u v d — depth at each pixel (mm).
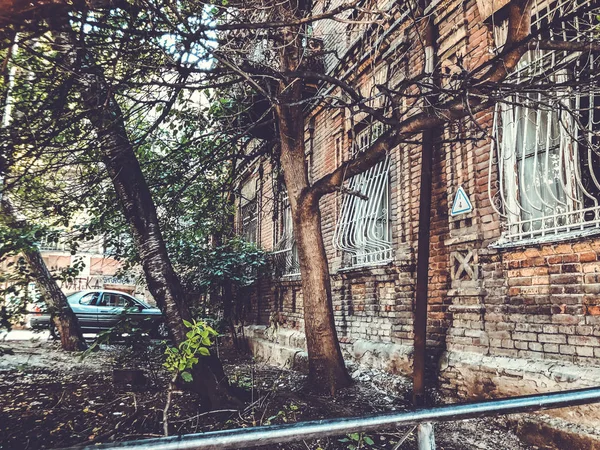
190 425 4141
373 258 7039
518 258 4375
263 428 1004
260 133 8633
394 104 4008
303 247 5566
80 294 13555
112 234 8492
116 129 4816
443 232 5492
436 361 5184
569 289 3865
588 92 3547
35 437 3836
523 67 4516
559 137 4266
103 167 5832
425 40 5871
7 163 4004
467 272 4984
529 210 4531
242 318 12195
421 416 1135
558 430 3645
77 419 4352
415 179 6020
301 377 6801
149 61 3906
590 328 3662
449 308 5145
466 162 5164
